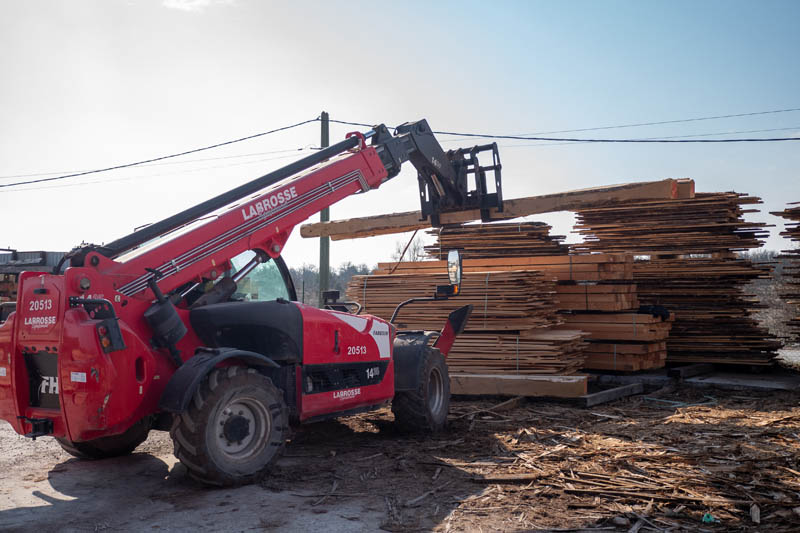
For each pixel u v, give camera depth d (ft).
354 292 33.63
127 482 17.33
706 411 26.00
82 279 15.47
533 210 31.12
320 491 16.05
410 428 23.07
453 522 13.73
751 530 12.99
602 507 14.52
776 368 38.78
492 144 30.01
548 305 31.71
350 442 21.80
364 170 22.82
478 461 18.79
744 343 36.42
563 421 24.77
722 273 36.42
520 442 21.20
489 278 30.55
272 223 19.86
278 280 20.93
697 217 36.27
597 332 34.12
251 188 19.86
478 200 30.27
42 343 15.64
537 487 16.06
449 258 22.45
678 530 13.09
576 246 39.52
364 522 13.83
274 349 18.43
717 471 16.99
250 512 14.55
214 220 18.57
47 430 15.70
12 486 17.04
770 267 36.27
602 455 18.98
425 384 22.85
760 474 16.63
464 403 28.63
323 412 19.48
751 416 24.85
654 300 38.34
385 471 17.87
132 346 15.60
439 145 27.89
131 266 16.49
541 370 29.53
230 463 16.25
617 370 34.24
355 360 20.53
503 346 30.07
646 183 29.50
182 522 13.99
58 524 14.03
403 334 24.99
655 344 34.35
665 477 16.61
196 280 18.45
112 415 15.01
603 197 30.07
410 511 14.48
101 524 13.97
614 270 33.40
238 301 19.38
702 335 37.29
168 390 15.55
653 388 33.42
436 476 17.17
